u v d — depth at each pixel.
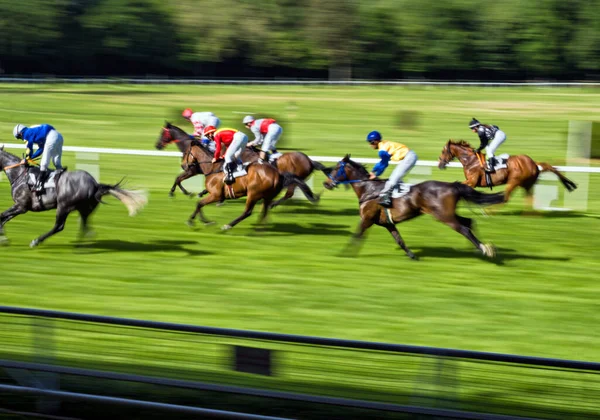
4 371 5.86
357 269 9.00
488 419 4.68
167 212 12.13
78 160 14.76
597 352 6.55
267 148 11.29
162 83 45.38
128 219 11.61
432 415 4.76
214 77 60.19
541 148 21.53
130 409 5.38
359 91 42.34
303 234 10.74
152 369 5.74
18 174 9.12
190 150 10.67
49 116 27.42
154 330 5.64
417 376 5.20
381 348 4.80
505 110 31.84
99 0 59.59
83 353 6.07
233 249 9.85
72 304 7.61
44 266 8.93
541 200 12.69
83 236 9.55
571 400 5.25
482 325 7.19
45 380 5.45
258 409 5.25
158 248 9.86
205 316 7.33
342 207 12.84
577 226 11.52
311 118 28.36
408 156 8.98
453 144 11.79
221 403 5.32
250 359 4.95
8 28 52.91
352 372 5.28
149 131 24.28
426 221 11.69
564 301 7.92
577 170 12.83
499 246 10.23
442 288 8.31
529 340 6.82
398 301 7.85
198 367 5.77
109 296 7.88
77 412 5.38
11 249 9.66
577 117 29.36
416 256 9.54
